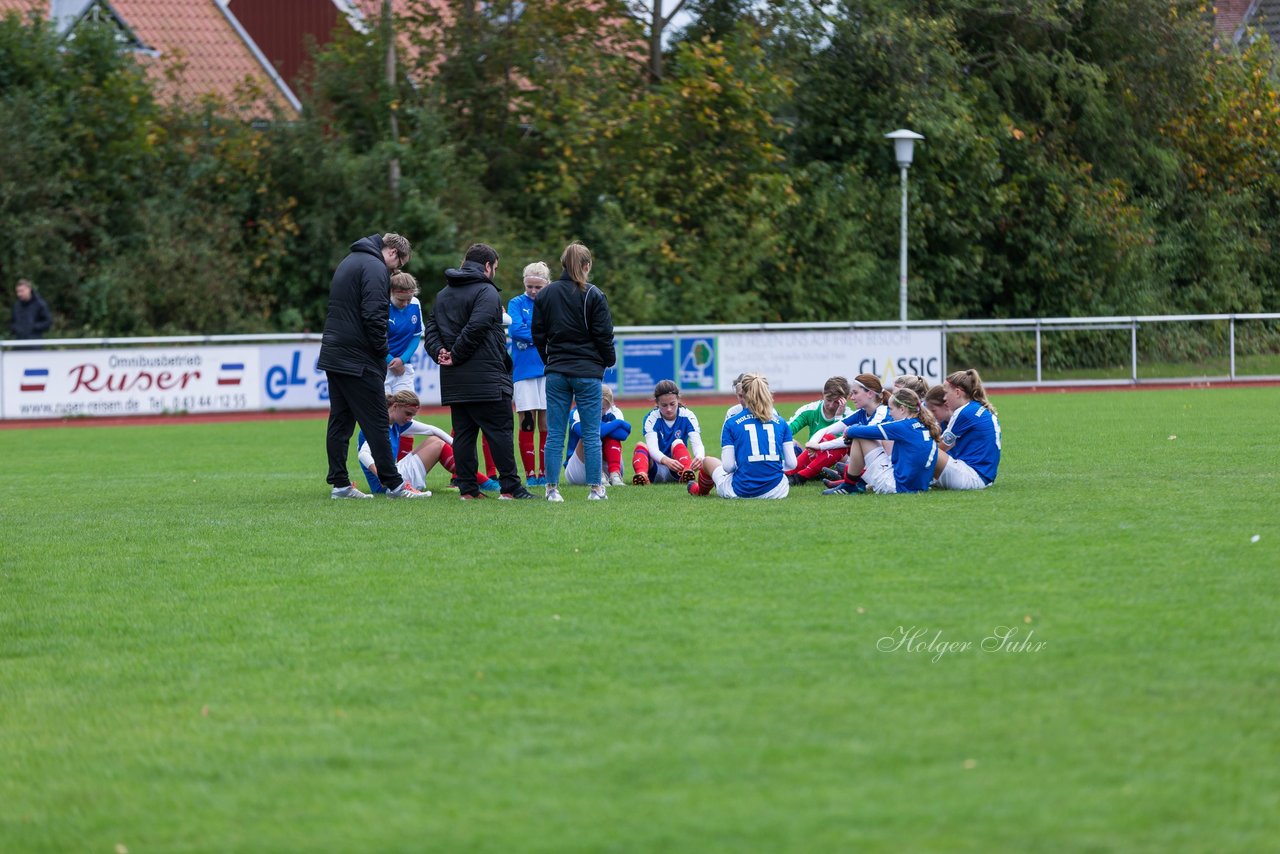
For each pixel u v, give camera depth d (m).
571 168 78.69
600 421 27.47
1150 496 26.09
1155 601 16.56
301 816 10.66
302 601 17.88
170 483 32.78
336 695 13.66
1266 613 15.88
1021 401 57.31
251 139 73.38
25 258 66.69
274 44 97.56
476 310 26.53
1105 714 12.41
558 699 13.26
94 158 70.19
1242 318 69.12
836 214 84.50
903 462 26.95
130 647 15.86
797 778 11.06
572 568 19.48
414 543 21.97
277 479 33.47
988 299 91.69
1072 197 88.38
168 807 10.94
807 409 31.00
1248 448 36.00
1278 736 11.78
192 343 57.78
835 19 87.69
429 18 79.38
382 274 27.06
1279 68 99.31
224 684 14.20
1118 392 62.84
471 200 74.69
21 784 11.54
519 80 81.00
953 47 88.06
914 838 9.89
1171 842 9.73
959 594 17.14
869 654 14.48
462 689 13.69
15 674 14.84
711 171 80.69
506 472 27.14
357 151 76.25
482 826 10.34
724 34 85.31
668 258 77.38
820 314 84.25
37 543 22.94
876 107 87.00
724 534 22.05
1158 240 93.56
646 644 15.12
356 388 27.41
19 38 69.88
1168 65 91.69
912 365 65.00
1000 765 11.23
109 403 55.78
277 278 73.06
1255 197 97.56
